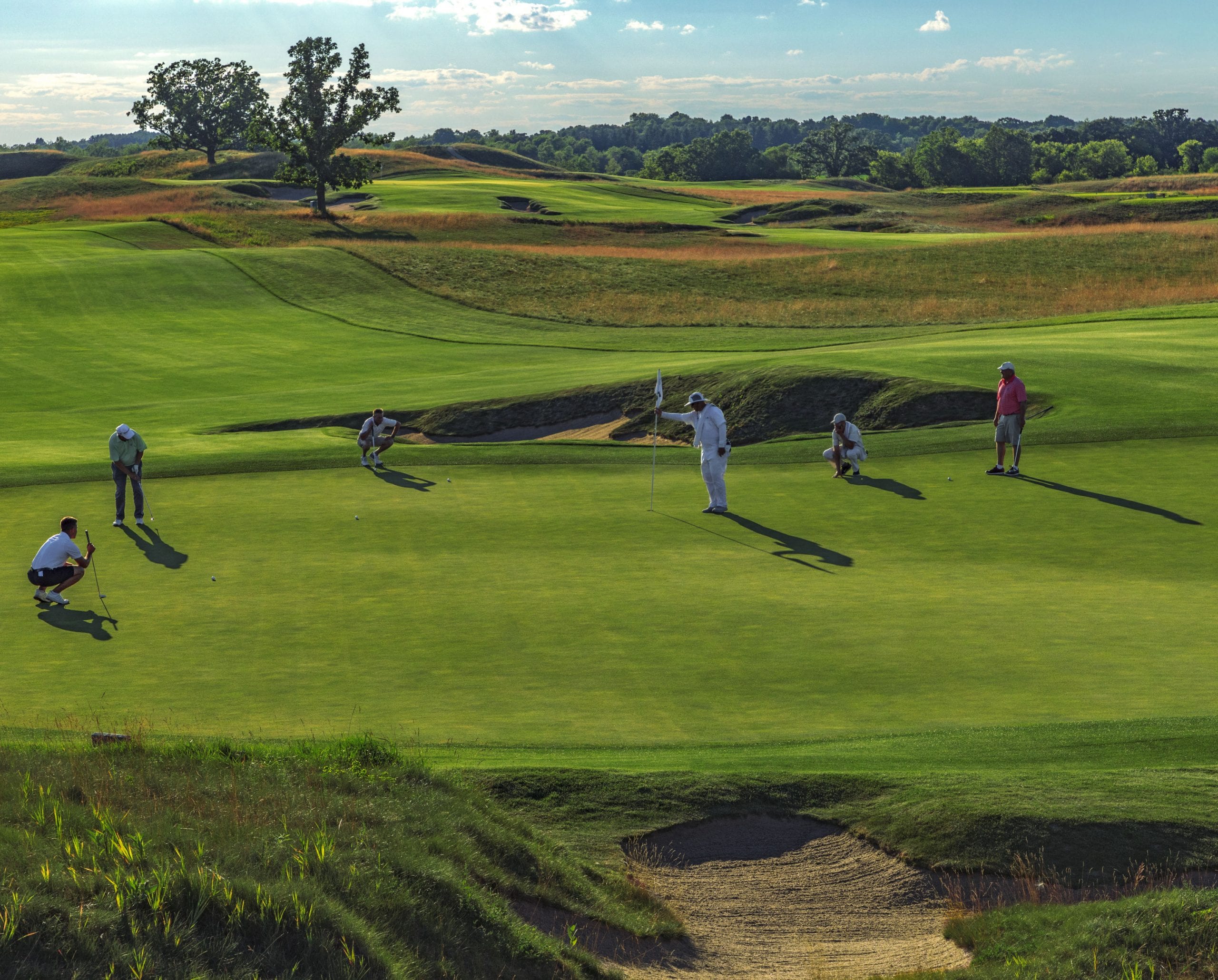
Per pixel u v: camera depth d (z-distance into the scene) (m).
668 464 23.95
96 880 6.19
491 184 127.38
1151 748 9.41
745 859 8.11
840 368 29.83
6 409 34.50
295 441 27.50
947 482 20.98
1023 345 33.38
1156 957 6.43
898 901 7.56
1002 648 12.32
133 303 53.72
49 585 14.70
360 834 7.36
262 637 13.20
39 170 160.62
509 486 22.05
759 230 92.62
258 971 5.70
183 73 159.88
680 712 10.72
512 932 6.66
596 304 55.44
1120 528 17.33
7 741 9.35
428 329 49.91
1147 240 65.00
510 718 10.59
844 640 12.74
